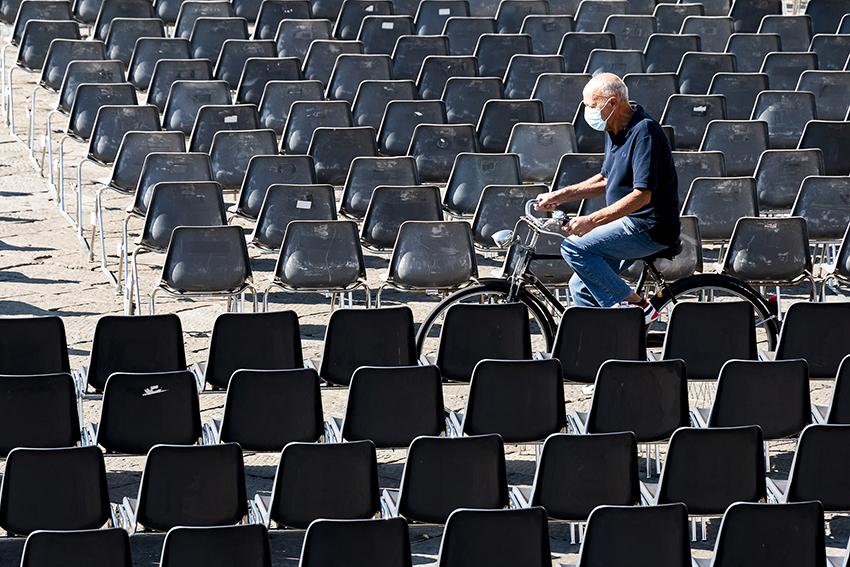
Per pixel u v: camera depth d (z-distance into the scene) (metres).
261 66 18.03
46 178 17.56
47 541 6.39
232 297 12.20
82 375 9.79
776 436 8.97
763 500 7.96
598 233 10.14
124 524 8.07
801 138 15.44
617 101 9.75
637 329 9.77
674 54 20.22
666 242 10.06
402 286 11.83
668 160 9.86
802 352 9.96
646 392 8.75
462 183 14.15
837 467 7.91
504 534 6.82
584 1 22.80
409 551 6.78
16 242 14.98
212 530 6.52
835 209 13.21
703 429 7.74
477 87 17.45
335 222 11.79
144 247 12.72
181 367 9.61
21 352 9.34
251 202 13.81
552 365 8.77
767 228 11.68
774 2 23.22
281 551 8.30
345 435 8.69
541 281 11.77
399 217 12.90
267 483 9.36
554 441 7.71
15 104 21.08
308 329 12.70
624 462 7.83
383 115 16.78
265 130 14.73
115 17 21.36
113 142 15.26
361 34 21.28
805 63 19.27
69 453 7.34
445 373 9.82
